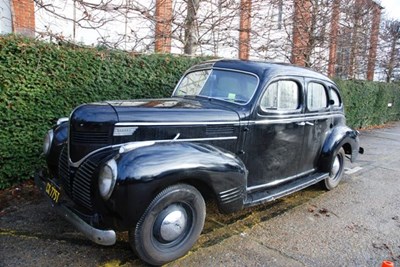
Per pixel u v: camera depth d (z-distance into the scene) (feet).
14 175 14.73
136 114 10.27
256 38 34.37
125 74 17.56
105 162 8.94
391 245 11.87
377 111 47.75
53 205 10.13
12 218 12.21
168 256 9.63
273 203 15.48
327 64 41.16
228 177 10.35
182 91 14.90
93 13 24.93
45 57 14.53
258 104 12.57
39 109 14.76
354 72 51.70
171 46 24.81
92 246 10.61
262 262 10.27
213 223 12.82
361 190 18.06
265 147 13.16
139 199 8.66
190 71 15.24
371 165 24.06
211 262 10.10
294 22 35.73
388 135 40.37
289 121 13.92
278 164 13.94
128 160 8.79
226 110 12.09
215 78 13.85
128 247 10.70
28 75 14.11
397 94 54.70
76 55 15.55
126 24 24.06
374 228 13.24
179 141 10.57
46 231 11.37
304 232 12.53
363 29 50.39
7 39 13.39
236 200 10.79
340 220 13.85
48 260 9.70
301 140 14.84
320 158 16.65
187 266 9.83
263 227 12.77
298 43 37.35
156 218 9.32
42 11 22.94
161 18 23.13
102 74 16.62
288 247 11.32
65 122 12.57
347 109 38.91
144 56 18.51
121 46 24.70
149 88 18.75
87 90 16.11
